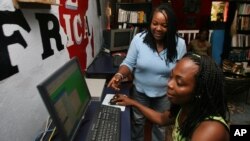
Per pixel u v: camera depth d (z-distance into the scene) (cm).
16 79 96
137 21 444
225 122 77
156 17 158
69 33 176
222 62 438
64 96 94
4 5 89
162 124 123
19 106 98
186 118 85
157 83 174
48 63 131
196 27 489
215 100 78
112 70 229
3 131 86
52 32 138
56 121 80
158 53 168
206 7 478
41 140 107
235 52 477
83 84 128
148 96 180
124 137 112
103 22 391
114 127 116
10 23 93
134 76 187
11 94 92
